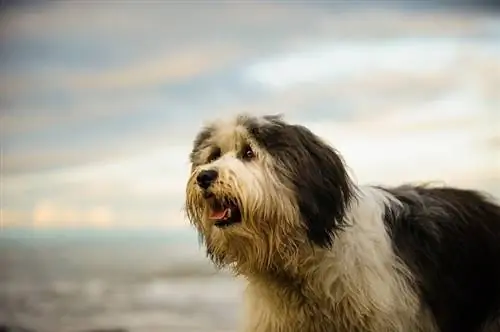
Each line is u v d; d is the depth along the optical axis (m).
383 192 1.79
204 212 1.62
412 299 1.69
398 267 1.69
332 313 1.67
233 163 1.59
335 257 1.65
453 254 1.76
